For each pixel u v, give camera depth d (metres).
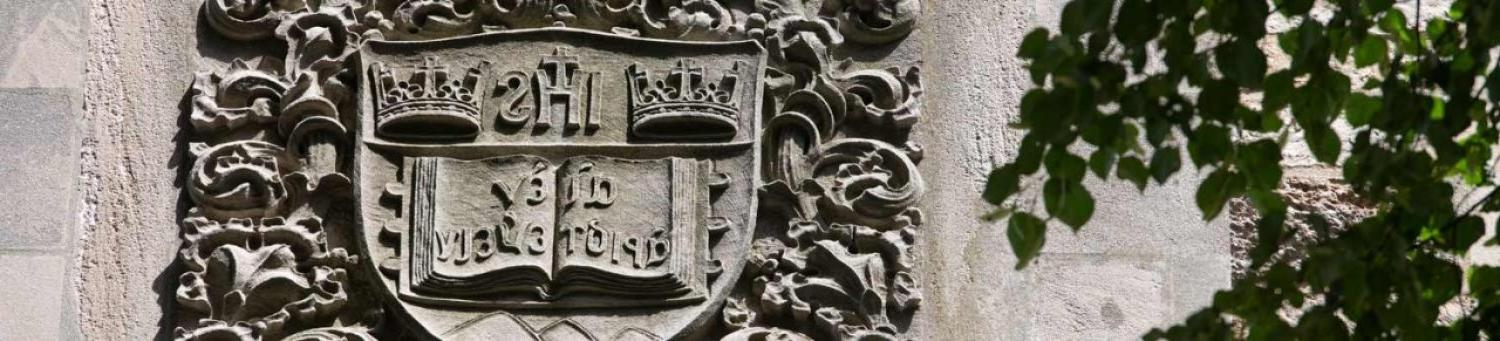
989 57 5.35
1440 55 4.35
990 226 5.18
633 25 5.27
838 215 5.12
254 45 5.29
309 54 5.22
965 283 5.13
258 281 4.99
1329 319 4.14
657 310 4.96
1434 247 4.34
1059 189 4.02
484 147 5.07
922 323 5.09
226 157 5.11
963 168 5.23
